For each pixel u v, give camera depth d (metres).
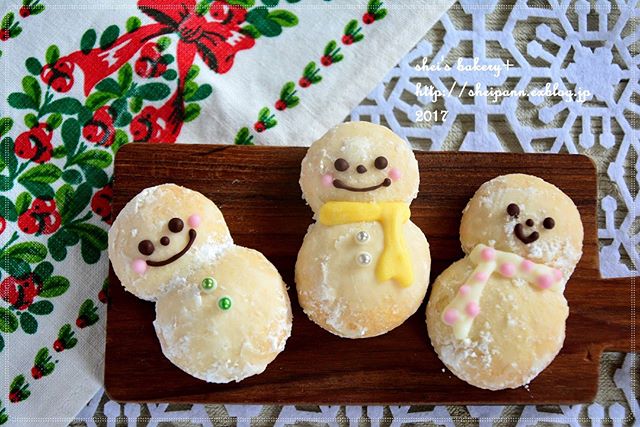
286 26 0.52
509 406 0.49
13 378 0.48
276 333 0.44
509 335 0.44
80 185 0.50
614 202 0.51
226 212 0.48
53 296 0.49
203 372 0.44
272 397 0.47
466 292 0.45
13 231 0.49
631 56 0.52
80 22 0.51
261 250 0.48
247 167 0.48
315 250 0.44
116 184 0.48
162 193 0.45
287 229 0.48
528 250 0.45
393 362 0.47
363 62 0.52
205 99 0.51
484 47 0.52
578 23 0.52
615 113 0.52
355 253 0.44
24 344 0.49
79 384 0.49
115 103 0.51
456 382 0.47
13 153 0.50
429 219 0.48
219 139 0.51
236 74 0.51
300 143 0.51
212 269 0.44
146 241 0.43
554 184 0.49
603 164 0.52
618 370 0.50
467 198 0.49
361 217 0.44
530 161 0.49
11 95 0.50
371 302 0.44
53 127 0.50
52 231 0.50
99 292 0.49
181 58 0.51
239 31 0.52
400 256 0.44
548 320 0.45
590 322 0.48
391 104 0.52
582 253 0.48
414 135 0.51
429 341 0.47
